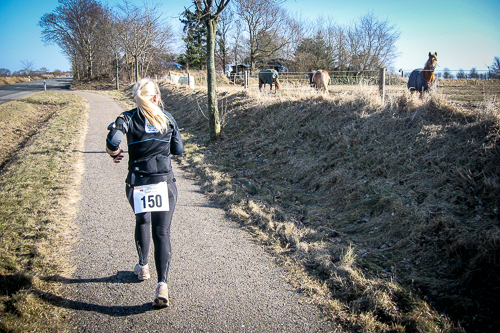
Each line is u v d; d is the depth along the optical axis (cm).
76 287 309
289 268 356
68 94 2861
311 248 397
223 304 292
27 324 251
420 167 542
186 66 5094
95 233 427
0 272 317
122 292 304
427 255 375
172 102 1936
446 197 459
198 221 478
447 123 614
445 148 547
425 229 407
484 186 446
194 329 258
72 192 580
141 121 284
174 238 421
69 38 5244
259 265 362
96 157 847
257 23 3681
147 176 283
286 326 267
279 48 4003
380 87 823
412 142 603
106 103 2247
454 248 363
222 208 533
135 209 279
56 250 375
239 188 616
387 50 4109
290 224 464
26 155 849
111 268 345
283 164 746
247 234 442
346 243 426
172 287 315
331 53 4203
